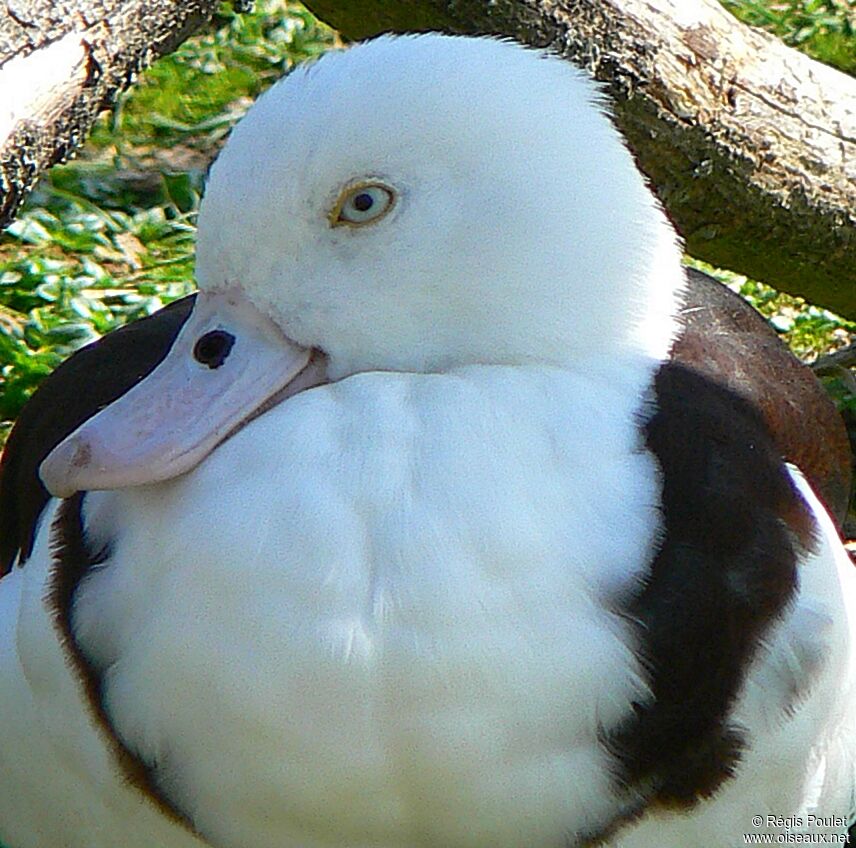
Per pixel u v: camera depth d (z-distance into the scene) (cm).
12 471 564
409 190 437
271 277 443
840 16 1198
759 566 436
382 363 447
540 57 459
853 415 793
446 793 416
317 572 399
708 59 701
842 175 730
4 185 524
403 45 445
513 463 408
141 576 421
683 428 439
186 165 1048
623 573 411
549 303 440
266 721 408
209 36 1162
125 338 550
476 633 399
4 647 471
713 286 583
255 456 412
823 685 449
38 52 526
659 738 423
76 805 464
